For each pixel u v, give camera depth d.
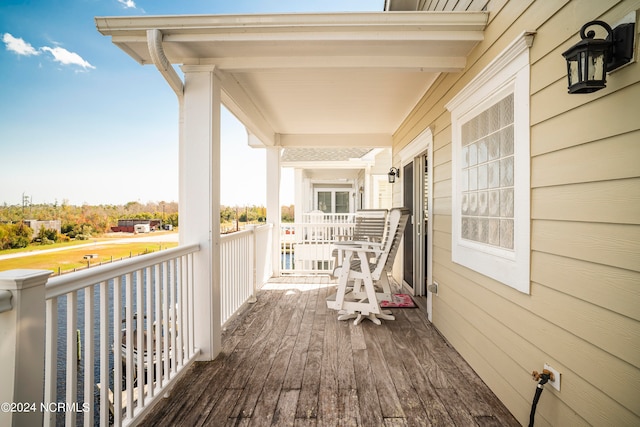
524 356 1.80
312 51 2.55
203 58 2.66
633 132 1.14
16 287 1.07
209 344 2.63
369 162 9.21
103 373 1.50
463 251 2.65
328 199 13.14
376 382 2.30
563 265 1.49
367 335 3.19
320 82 3.53
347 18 2.24
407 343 2.99
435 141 3.46
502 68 1.99
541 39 1.64
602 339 1.27
